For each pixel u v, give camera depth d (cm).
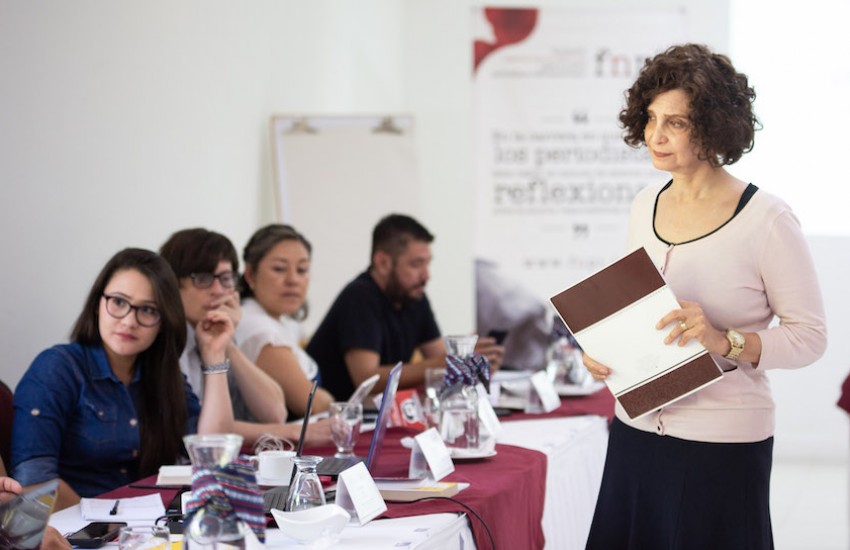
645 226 259
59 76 403
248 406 378
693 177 249
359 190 643
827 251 775
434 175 854
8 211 374
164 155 489
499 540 257
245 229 592
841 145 778
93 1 425
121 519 232
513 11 800
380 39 807
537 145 802
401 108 855
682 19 790
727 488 242
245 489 174
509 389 453
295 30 655
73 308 413
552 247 805
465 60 851
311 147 633
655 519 250
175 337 301
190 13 514
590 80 798
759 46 793
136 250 299
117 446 295
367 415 386
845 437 781
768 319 246
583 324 248
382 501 236
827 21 782
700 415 243
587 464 379
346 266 641
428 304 530
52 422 285
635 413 246
